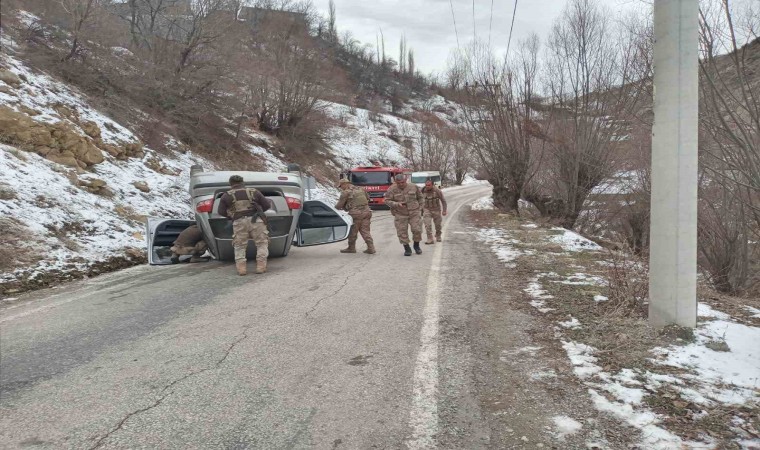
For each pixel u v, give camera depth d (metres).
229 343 4.46
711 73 6.53
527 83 17.83
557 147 16.92
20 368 3.94
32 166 11.20
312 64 35.06
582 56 15.86
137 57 22.14
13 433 2.91
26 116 12.27
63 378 3.72
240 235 7.77
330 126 39.50
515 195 19.33
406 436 2.86
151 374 3.77
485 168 20.66
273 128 33.34
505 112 18.28
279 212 8.95
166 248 9.31
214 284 7.08
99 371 3.85
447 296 6.13
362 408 3.20
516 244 11.03
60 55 18.50
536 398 3.30
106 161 14.49
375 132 60.91
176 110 22.17
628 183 16.47
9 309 5.85
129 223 11.36
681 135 4.16
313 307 5.66
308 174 31.23
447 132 54.12
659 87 4.23
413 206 9.69
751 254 11.00
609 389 3.38
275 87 32.84
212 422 3.03
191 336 4.68
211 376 3.72
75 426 2.99
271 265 8.69
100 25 19.86
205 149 23.31
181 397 3.37
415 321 5.06
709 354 3.82
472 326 4.89
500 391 3.42
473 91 19.47
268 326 4.95
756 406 3.06
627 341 4.16
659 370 3.62
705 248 10.97
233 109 27.05
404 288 6.62
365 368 3.84
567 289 6.22
